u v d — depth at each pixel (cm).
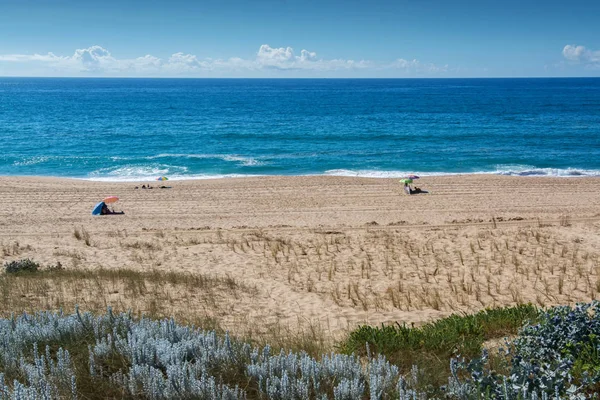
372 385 490
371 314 1036
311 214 2362
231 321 966
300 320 998
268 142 5162
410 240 1738
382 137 5453
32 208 2492
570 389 450
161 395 492
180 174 3656
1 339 604
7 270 1395
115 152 4581
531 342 593
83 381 518
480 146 4797
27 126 6694
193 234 1961
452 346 700
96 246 1767
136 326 659
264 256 1584
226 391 487
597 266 1345
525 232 1778
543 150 4553
